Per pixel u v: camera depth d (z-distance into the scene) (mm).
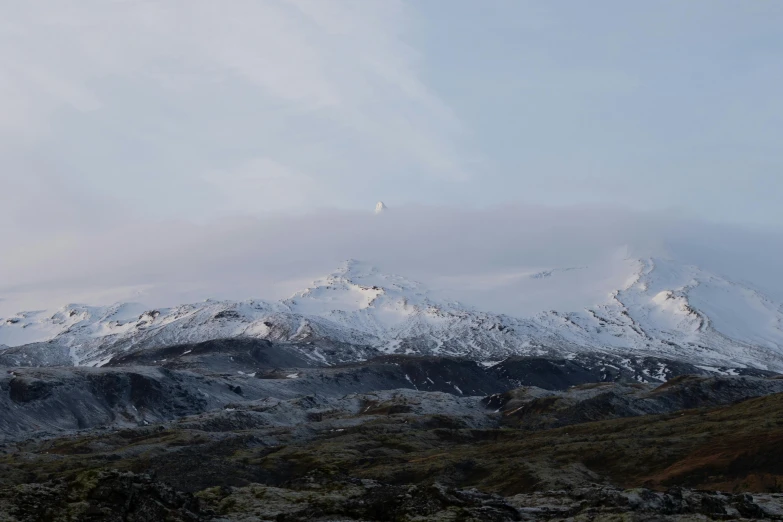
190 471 135625
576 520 51500
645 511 53375
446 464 149000
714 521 50375
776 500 68938
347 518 55344
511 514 54781
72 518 47812
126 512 49844
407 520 52844
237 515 57406
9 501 48875
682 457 136250
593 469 141000
